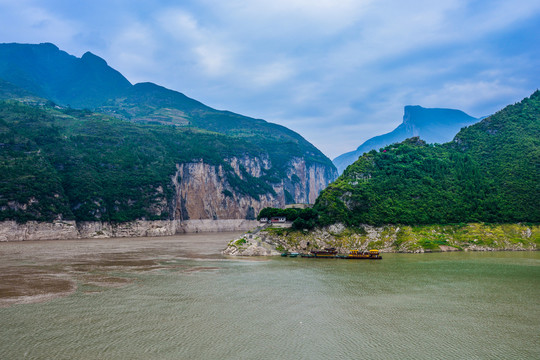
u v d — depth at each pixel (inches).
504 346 2055.9
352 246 5639.8
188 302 2854.3
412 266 4382.4
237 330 2271.2
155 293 3120.1
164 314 2561.5
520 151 7322.8
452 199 6476.4
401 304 2834.6
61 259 5012.3
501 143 7755.9
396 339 2148.1
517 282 3545.8
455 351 1987.0
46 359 1862.7
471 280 3631.9
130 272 4035.4
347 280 3646.7
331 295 3088.1
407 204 6328.7
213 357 1893.5
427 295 3093.0
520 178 6712.6
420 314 2598.4
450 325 2379.4
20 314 2546.8
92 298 2952.8
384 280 3646.7
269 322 2417.6
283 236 5787.4
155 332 2226.9
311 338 2154.3
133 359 1865.2
